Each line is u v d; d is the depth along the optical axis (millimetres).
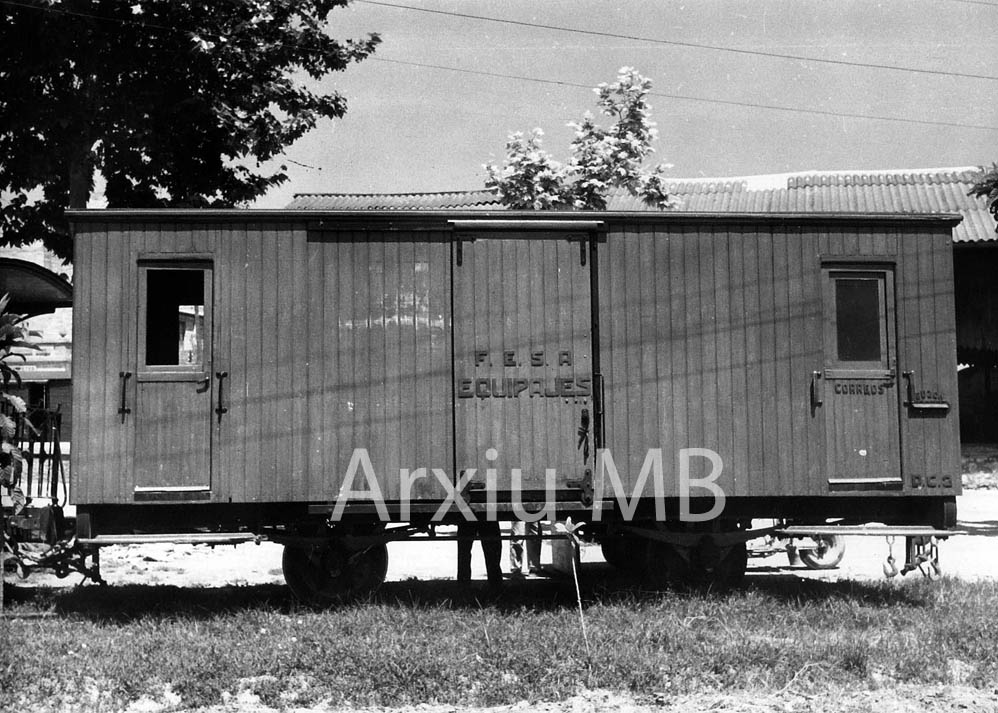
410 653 7406
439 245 9688
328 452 9469
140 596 10164
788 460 9797
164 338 9773
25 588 10641
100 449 9227
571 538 9828
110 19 18844
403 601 9820
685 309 9836
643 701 6730
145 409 9312
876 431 9914
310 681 7016
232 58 19406
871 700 6734
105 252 9398
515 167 20375
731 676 7082
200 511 9648
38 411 10508
